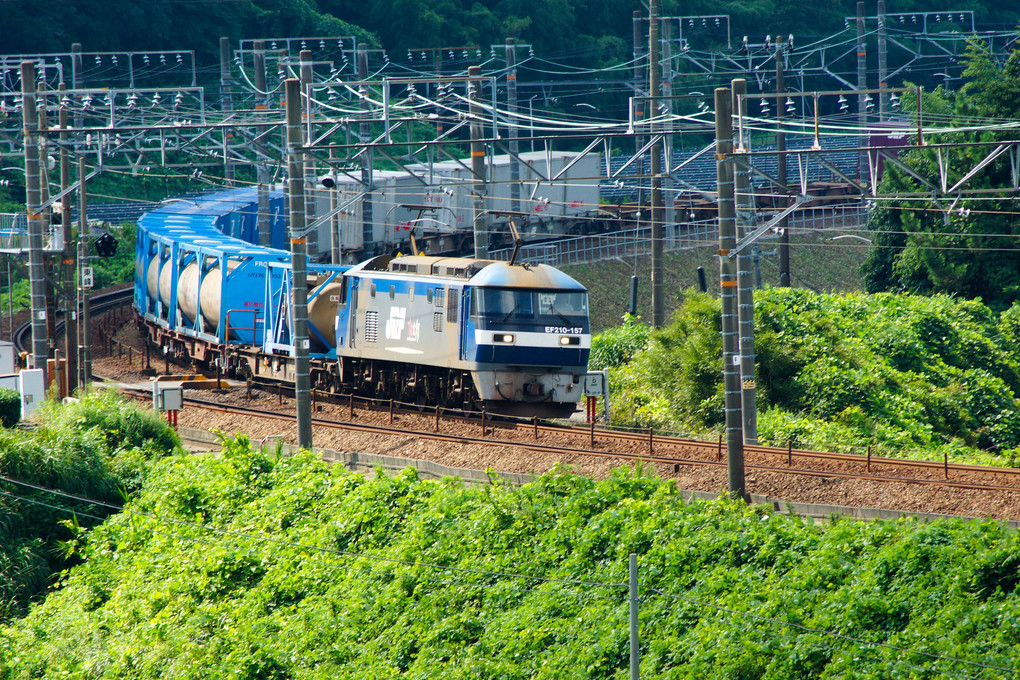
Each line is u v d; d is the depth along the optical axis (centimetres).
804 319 14350
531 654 6519
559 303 11338
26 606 8500
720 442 9869
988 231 18675
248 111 14062
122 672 7188
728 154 8062
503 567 7269
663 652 6147
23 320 19038
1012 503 7831
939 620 5800
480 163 12381
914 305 17288
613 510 7412
